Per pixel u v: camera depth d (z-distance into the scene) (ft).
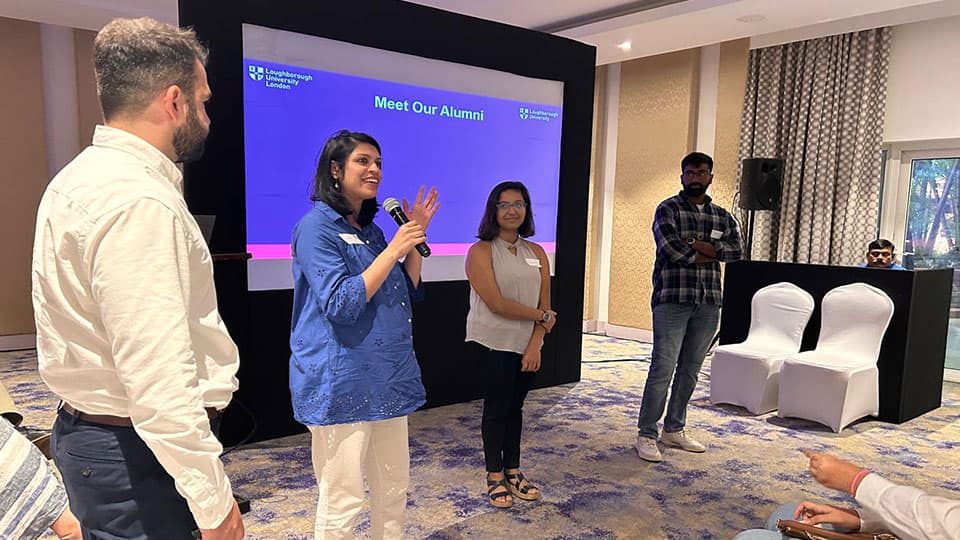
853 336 13.20
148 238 3.19
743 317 15.28
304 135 11.40
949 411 14.06
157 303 3.16
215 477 3.35
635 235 22.13
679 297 10.28
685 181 10.66
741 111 19.61
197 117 3.78
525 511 8.57
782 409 13.00
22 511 2.89
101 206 3.17
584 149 15.76
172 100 3.58
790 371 12.82
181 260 3.40
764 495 9.23
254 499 8.86
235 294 10.78
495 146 14.12
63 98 19.61
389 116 12.45
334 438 5.64
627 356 19.52
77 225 3.17
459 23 13.19
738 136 19.72
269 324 11.24
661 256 10.50
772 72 19.29
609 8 18.28
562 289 15.67
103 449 3.50
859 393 12.47
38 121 19.16
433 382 13.53
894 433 12.39
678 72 20.59
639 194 21.95
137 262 3.14
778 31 18.31
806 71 18.48
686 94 20.42
